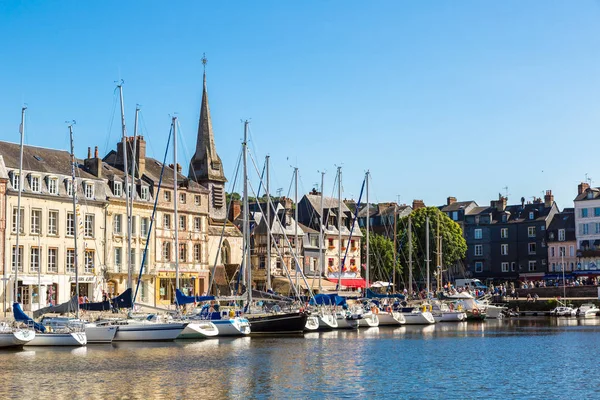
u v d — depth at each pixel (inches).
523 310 4773.6
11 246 3100.4
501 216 6122.1
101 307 2423.7
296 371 1854.1
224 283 4101.9
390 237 5792.3
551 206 5959.6
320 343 2519.7
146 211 3663.9
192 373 1809.8
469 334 2992.1
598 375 1829.5
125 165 2687.0
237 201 4532.5
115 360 2017.7
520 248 5989.2
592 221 5659.5
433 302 3934.5
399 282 5191.9
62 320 2436.0
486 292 5191.9
